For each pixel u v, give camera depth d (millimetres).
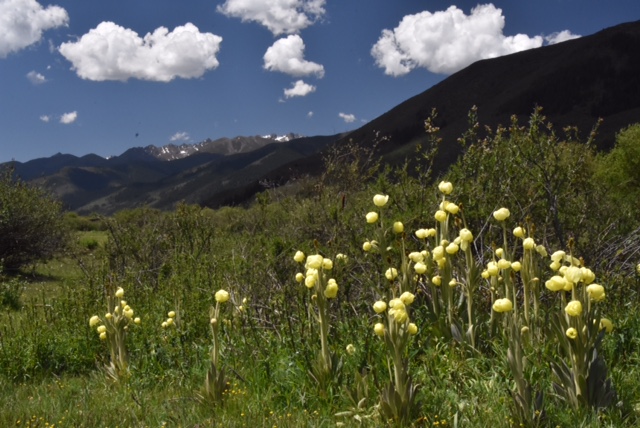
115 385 5535
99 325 6004
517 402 3846
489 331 4895
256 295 6816
